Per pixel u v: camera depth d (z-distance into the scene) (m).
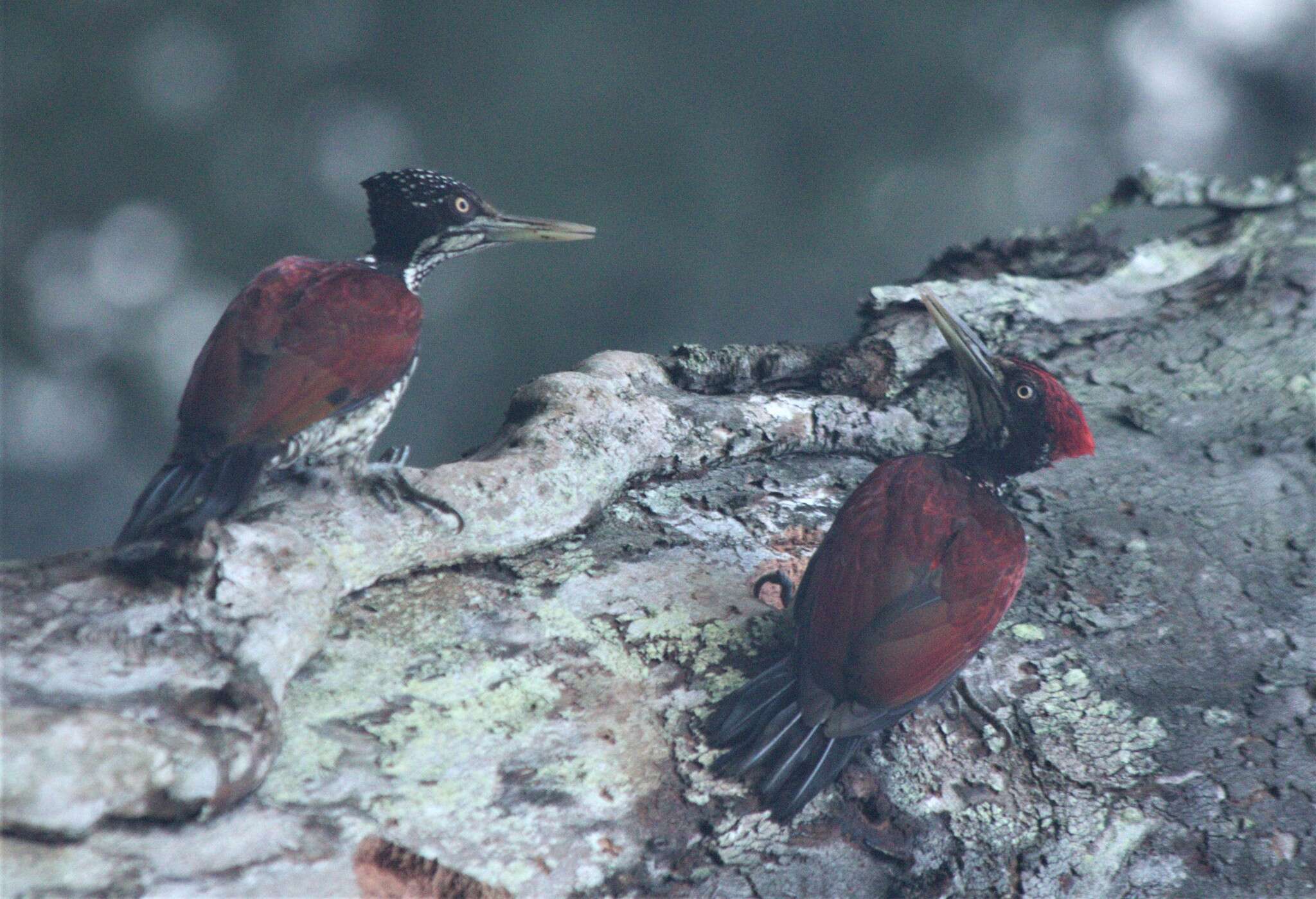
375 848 6.73
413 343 8.37
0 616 6.84
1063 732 8.05
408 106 39.59
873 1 39.38
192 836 6.41
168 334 40.91
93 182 39.81
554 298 38.53
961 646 7.52
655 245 38.81
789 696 7.60
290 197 40.59
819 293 39.88
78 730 6.12
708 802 7.37
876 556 7.57
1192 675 8.46
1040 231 13.55
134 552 7.34
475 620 8.06
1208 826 7.66
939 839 7.53
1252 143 43.53
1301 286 11.76
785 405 10.20
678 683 7.92
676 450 9.65
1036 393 8.77
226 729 6.62
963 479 8.10
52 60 39.06
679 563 8.77
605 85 38.59
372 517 8.17
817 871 7.30
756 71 38.97
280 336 7.88
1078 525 9.54
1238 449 10.20
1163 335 11.47
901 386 10.71
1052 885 7.40
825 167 39.44
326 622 7.42
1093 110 42.03
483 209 9.66
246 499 7.50
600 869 7.02
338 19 39.59
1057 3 40.97
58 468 40.47
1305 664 8.56
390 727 7.31
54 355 40.44
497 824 7.02
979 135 40.44
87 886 6.04
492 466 8.75
